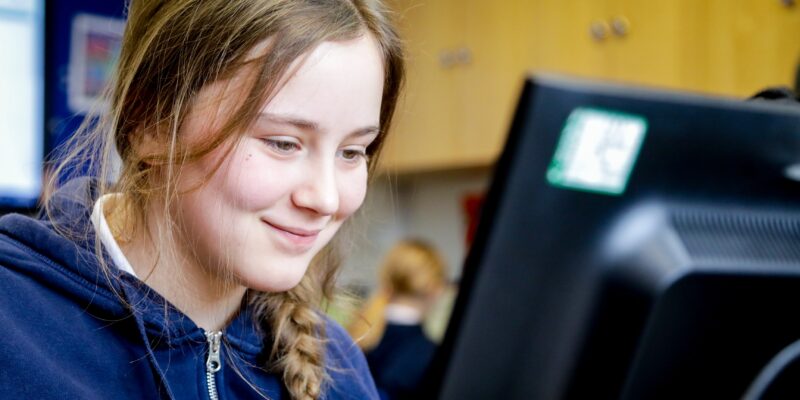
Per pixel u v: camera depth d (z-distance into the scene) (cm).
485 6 326
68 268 79
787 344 58
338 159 73
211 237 71
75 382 75
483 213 53
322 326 96
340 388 96
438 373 54
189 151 69
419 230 396
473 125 335
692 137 55
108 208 81
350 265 111
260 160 68
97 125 82
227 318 85
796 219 58
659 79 264
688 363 56
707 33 249
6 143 235
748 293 57
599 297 55
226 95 69
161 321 79
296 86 67
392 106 85
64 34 245
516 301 53
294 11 69
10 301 76
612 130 53
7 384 72
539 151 51
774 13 230
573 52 292
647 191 55
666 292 55
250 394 87
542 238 53
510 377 54
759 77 235
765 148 57
